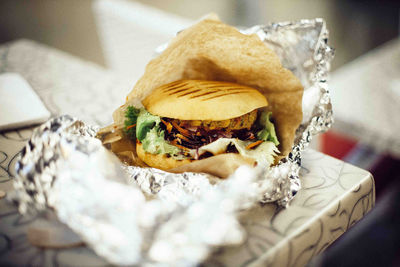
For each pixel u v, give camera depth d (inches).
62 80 21.7
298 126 14.2
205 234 10.1
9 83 20.1
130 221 10.2
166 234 10.2
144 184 12.9
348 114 24.9
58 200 10.5
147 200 12.7
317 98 13.8
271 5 67.1
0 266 10.7
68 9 69.7
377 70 31.8
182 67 15.3
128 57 42.3
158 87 15.4
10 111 17.4
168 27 39.8
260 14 61.3
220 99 14.2
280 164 13.4
